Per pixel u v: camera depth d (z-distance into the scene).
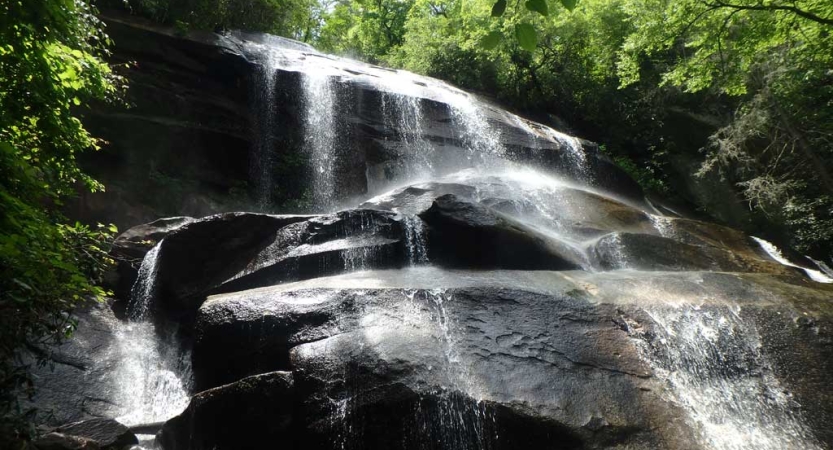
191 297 8.69
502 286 6.84
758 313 6.45
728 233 11.88
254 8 18.67
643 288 7.20
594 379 5.53
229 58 14.15
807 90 15.89
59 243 4.62
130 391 7.40
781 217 16.88
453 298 6.50
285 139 14.88
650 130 21.34
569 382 5.45
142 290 9.02
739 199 18.33
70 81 5.57
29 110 5.17
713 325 6.30
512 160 15.02
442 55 21.31
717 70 15.41
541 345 5.88
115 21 13.05
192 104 13.80
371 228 8.96
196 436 5.67
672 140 20.70
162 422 6.95
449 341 5.80
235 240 9.23
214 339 6.37
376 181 14.16
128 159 12.74
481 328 6.08
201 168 13.82
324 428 5.05
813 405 5.52
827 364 5.91
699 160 19.72
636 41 15.48
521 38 2.87
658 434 5.03
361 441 4.97
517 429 4.94
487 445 4.89
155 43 13.48
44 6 4.41
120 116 12.62
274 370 5.96
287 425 5.27
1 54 4.70
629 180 16.44
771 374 5.86
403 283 7.06
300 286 7.13
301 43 18.59
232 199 13.81
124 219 12.15
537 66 21.94
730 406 5.57
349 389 5.20
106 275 9.02
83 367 7.33
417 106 15.62
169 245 8.93
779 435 5.25
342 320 6.06
